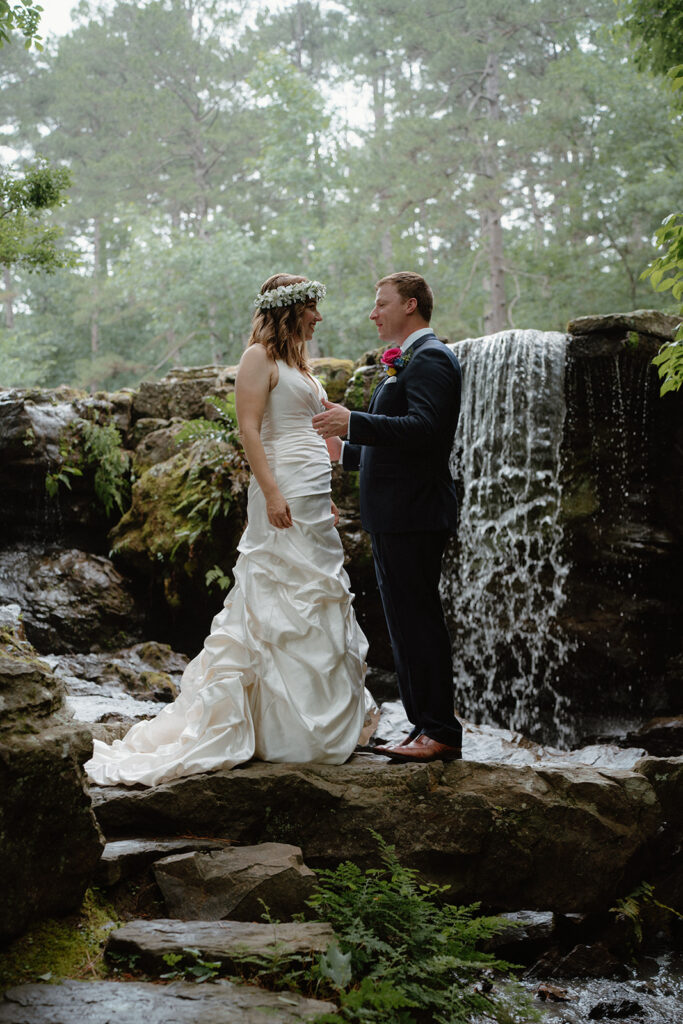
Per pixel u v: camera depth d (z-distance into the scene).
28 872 2.85
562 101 19.73
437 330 20.17
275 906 3.16
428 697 3.98
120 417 9.93
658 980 3.69
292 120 23.56
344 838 3.64
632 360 7.97
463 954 3.09
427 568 3.95
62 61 32.72
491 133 19.86
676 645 8.02
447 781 3.83
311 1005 2.50
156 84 29.66
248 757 3.78
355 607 8.61
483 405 8.66
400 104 23.62
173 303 23.33
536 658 8.20
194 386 9.89
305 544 3.99
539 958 3.68
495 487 8.52
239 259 22.58
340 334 22.03
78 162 31.27
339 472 8.78
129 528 9.07
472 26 22.59
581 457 8.23
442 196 20.19
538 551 8.24
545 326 19.89
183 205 29.16
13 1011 2.39
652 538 7.93
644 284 19.27
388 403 4.00
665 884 4.18
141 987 2.56
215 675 3.91
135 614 8.80
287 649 3.89
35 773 2.84
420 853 3.65
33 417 9.30
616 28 11.04
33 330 27.73
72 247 29.53
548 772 3.94
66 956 2.81
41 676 3.10
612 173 19.33
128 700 6.77
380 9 24.64
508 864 3.75
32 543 9.24
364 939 2.84
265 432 4.09
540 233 25.31
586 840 3.82
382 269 22.39
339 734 3.85
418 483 3.92
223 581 8.40
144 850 3.34
